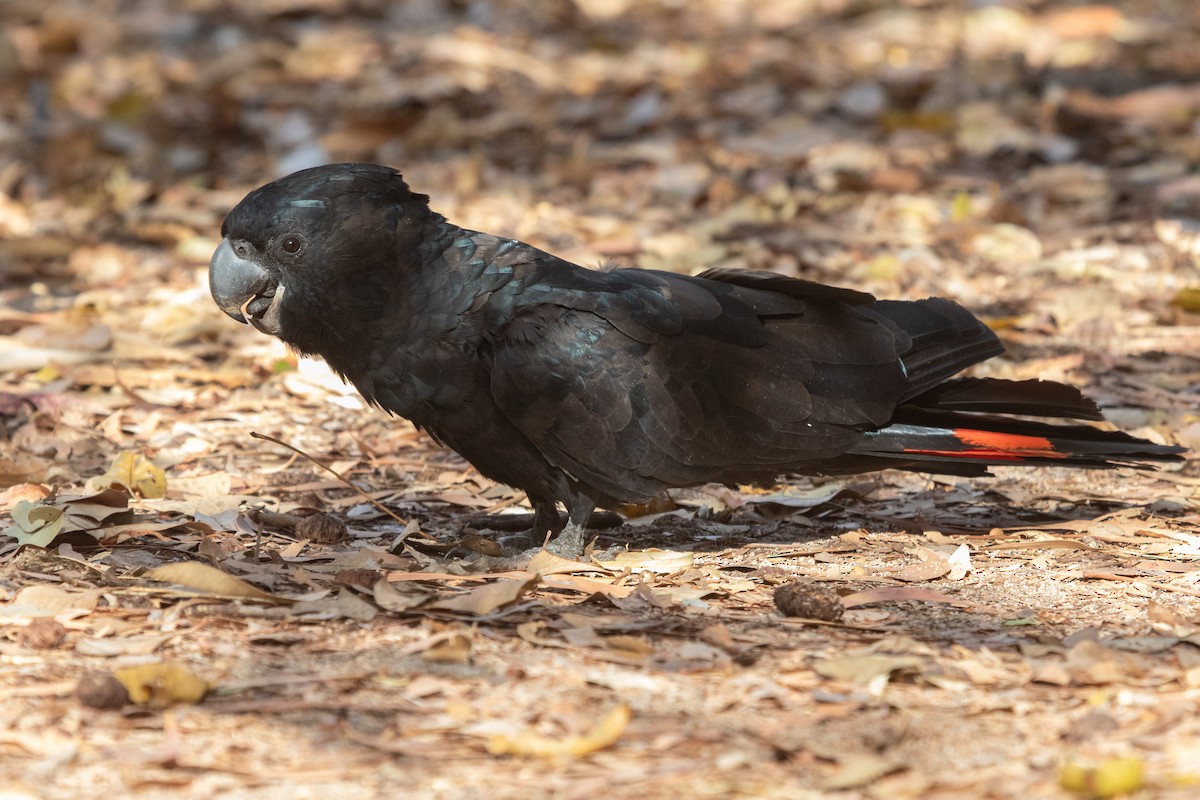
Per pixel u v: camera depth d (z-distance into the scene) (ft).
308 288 27.30
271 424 37.50
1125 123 64.23
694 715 19.97
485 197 58.34
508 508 32.63
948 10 90.33
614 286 27.76
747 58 78.69
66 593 23.80
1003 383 29.32
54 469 33.09
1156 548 28.37
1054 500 32.14
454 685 20.81
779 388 27.94
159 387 39.70
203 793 17.78
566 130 67.51
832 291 28.30
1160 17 88.07
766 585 26.09
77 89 75.92
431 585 25.66
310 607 23.45
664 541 29.91
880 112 68.23
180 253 52.24
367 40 81.97
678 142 64.54
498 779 18.11
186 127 69.15
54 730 19.30
